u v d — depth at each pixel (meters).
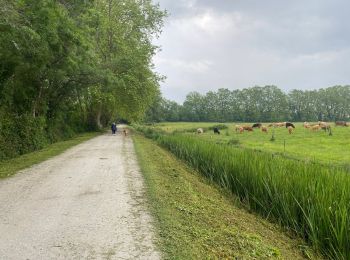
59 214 7.74
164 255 5.56
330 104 151.12
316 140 34.28
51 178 12.04
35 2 14.97
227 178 11.41
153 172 13.27
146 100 48.28
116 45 45.34
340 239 6.30
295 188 8.21
